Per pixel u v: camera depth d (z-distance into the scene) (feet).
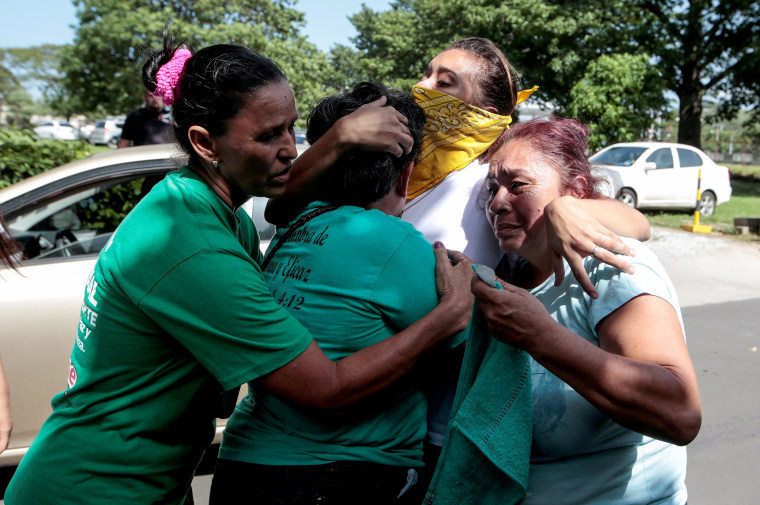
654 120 53.06
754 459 11.41
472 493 4.08
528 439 4.01
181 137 4.26
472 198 5.87
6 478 9.64
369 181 4.61
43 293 9.41
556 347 3.63
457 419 4.05
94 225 11.48
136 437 4.25
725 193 44.65
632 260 3.98
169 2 82.74
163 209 4.15
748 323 20.17
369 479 4.37
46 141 20.74
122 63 83.76
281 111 4.12
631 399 3.55
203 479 10.43
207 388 4.35
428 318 4.25
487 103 5.99
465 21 66.28
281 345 4.06
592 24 58.03
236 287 4.00
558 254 4.20
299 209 5.03
